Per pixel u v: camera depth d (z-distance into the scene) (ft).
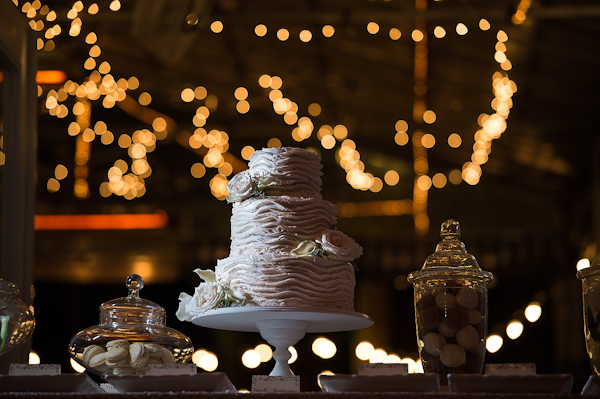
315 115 29.43
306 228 7.72
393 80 25.27
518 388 5.92
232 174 32.94
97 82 26.22
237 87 28.27
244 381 32.14
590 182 26.84
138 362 6.92
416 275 7.12
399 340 34.60
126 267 33.83
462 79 23.95
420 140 29.53
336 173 35.04
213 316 7.61
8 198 10.05
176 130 32.22
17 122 10.24
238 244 7.85
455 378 5.96
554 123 25.16
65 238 33.78
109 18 19.65
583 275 6.84
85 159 32.40
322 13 20.21
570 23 18.45
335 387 6.07
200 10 18.95
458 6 19.10
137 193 33.78
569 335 30.86
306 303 7.45
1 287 6.82
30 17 15.72
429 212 34.50
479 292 6.98
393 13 19.47
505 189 33.60
